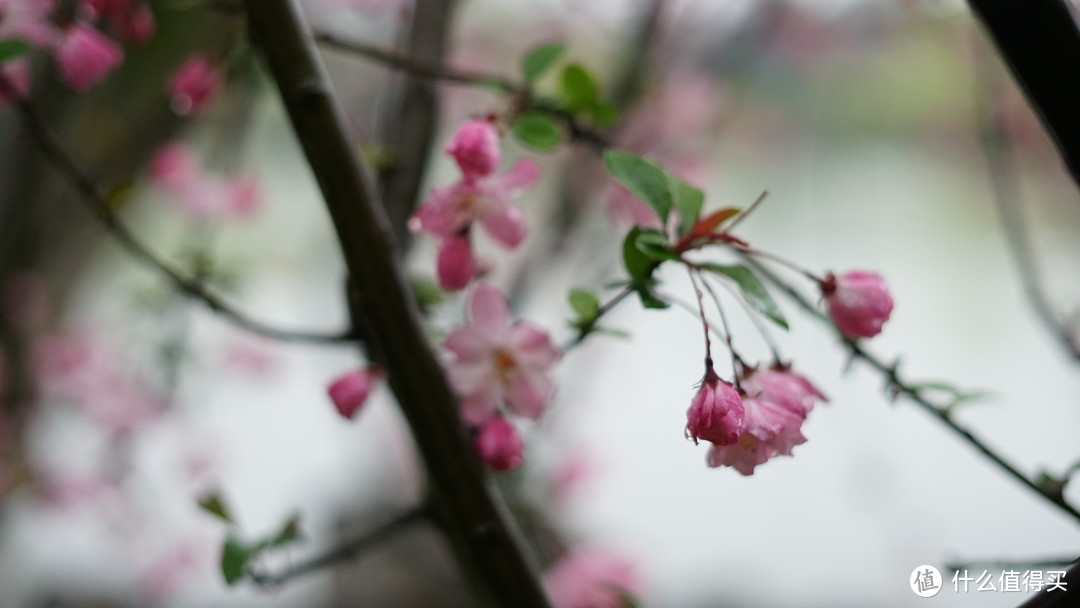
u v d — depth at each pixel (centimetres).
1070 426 200
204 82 89
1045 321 92
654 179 74
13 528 156
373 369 83
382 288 77
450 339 79
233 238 189
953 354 226
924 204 235
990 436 198
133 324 135
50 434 164
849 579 169
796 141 191
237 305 155
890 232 238
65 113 127
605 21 137
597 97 85
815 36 163
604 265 120
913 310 237
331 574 154
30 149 131
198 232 133
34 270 140
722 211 74
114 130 126
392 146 92
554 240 117
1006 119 116
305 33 77
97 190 86
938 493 180
